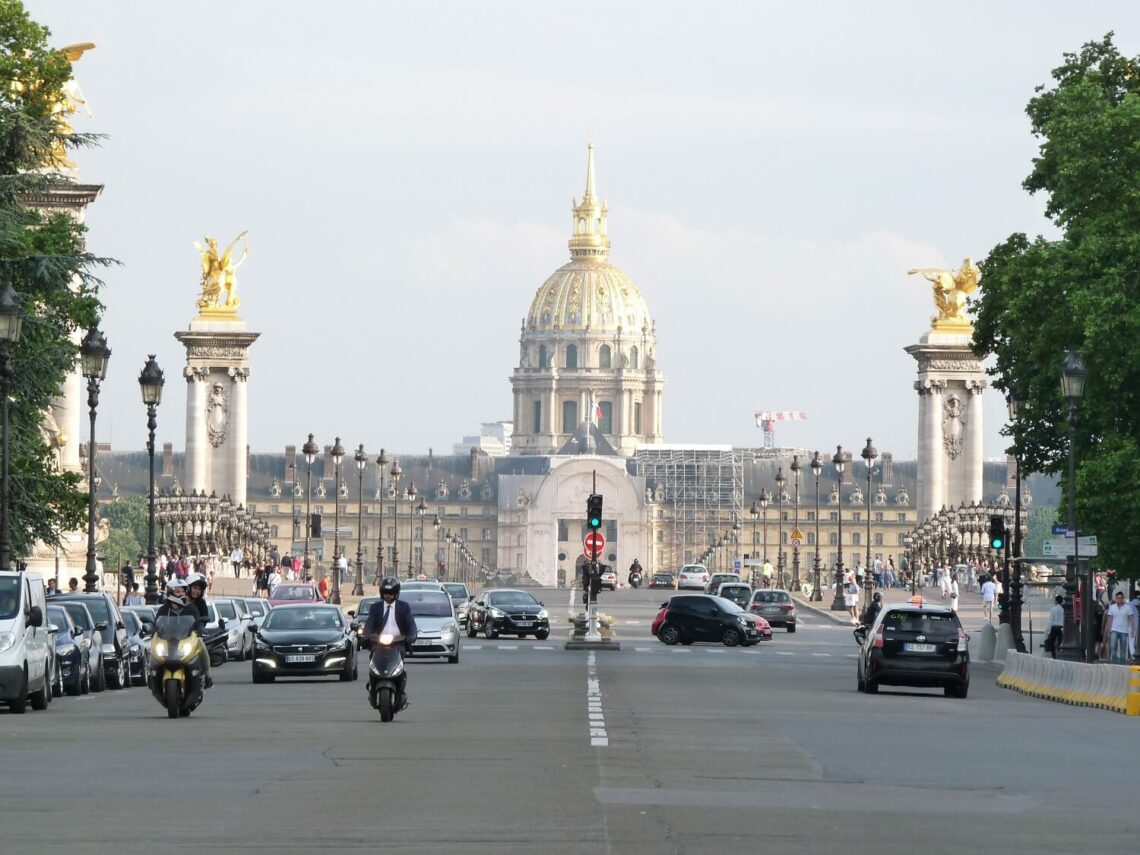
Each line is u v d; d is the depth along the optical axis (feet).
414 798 113.29
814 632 547.08
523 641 447.42
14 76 305.53
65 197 471.62
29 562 448.65
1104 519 300.81
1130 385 308.60
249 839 95.66
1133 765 144.56
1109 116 316.19
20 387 280.72
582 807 108.68
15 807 109.40
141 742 155.02
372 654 181.16
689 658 357.00
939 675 243.60
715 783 123.54
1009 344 344.69
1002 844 96.89
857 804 113.50
